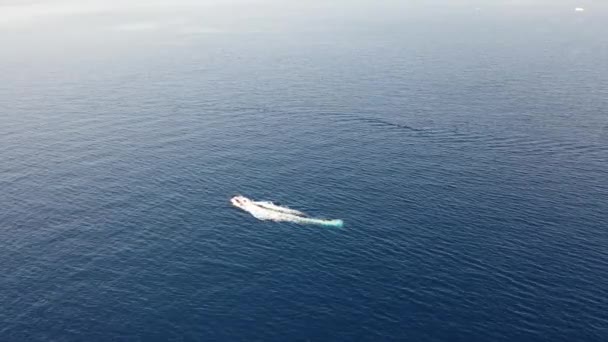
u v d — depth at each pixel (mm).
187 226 112188
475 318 85875
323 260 100312
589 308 87438
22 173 136000
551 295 90312
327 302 89875
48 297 92188
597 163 137500
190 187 127875
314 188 126312
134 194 125188
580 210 115000
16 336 83750
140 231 110938
